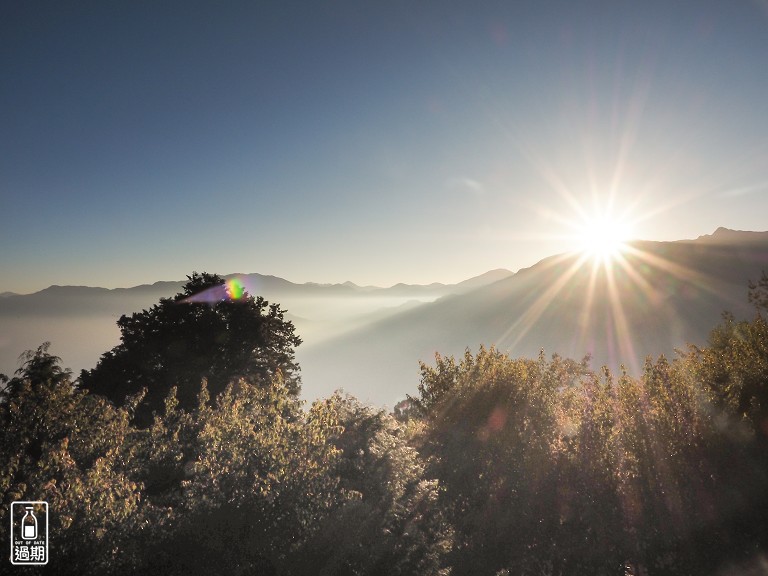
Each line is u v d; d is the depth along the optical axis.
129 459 6.14
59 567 4.03
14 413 5.64
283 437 6.16
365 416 7.93
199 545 4.69
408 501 6.58
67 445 5.47
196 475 5.60
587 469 8.40
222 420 6.64
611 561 7.41
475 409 10.09
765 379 9.37
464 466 9.13
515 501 8.21
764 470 8.01
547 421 9.89
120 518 4.67
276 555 4.84
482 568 6.99
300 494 5.45
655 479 8.20
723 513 7.78
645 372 9.73
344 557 5.10
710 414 8.99
